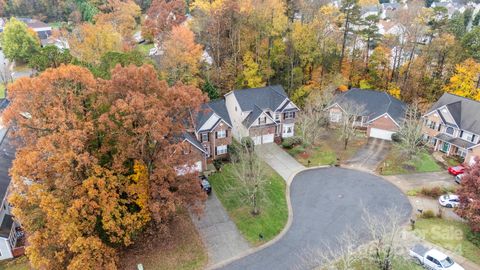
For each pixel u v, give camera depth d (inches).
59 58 1859.0
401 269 1093.1
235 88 2322.8
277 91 2110.0
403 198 1507.1
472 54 2263.8
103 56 1829.5
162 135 1077.1
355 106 2106.3
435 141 1972.2
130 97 1034.1
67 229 936.3
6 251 1160.2
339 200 1496.1
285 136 2092.8
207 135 1772.9
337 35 2524.6
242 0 2308.1
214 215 1391.5
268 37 2368.4
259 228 1321.4
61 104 1022.4
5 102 2287.2
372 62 2443.4
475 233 1220.5
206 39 2410.2
